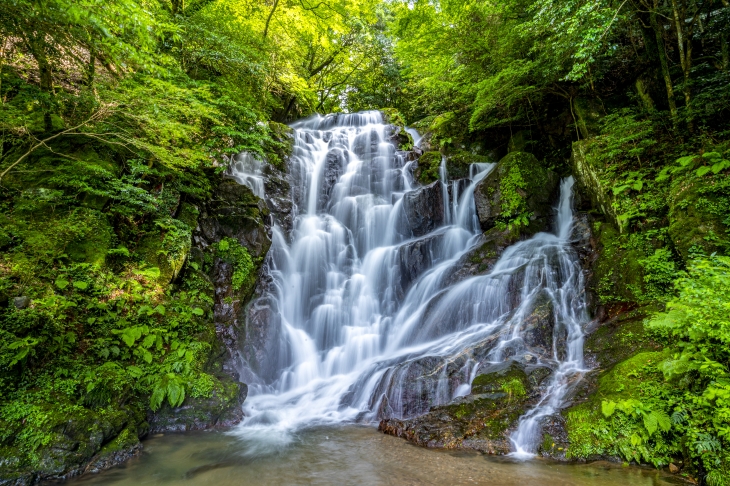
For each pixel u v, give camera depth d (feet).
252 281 29.53
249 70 34.27
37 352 17.04
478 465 15.39
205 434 19.29
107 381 17.99
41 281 19.42
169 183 28.84
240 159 37.29
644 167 28.35
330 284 34.65
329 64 70.28
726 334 13.15
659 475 14.10
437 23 42.70
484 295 27.66
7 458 13.78
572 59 34.53
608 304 24.13
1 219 20.40
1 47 20.29
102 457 15.78
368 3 52.95
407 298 32.73
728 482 12.32
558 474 14.47
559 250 29.53
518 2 37.93
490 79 36.76
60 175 22.68
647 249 24.20
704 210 21.66
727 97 26.32
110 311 20.99
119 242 24.07
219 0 36.99
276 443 18.15
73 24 15.94
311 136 46.62
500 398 19.24
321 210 41.24
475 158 47.50
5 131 22.67
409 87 69.31
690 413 14.87
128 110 21.62
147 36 16.35
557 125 45.19
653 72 35.04
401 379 22.18
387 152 46.19
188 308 24.17
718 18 30.12
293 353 28.94
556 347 23.07
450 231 36.29
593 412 16.85
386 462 15.88
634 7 28.58
